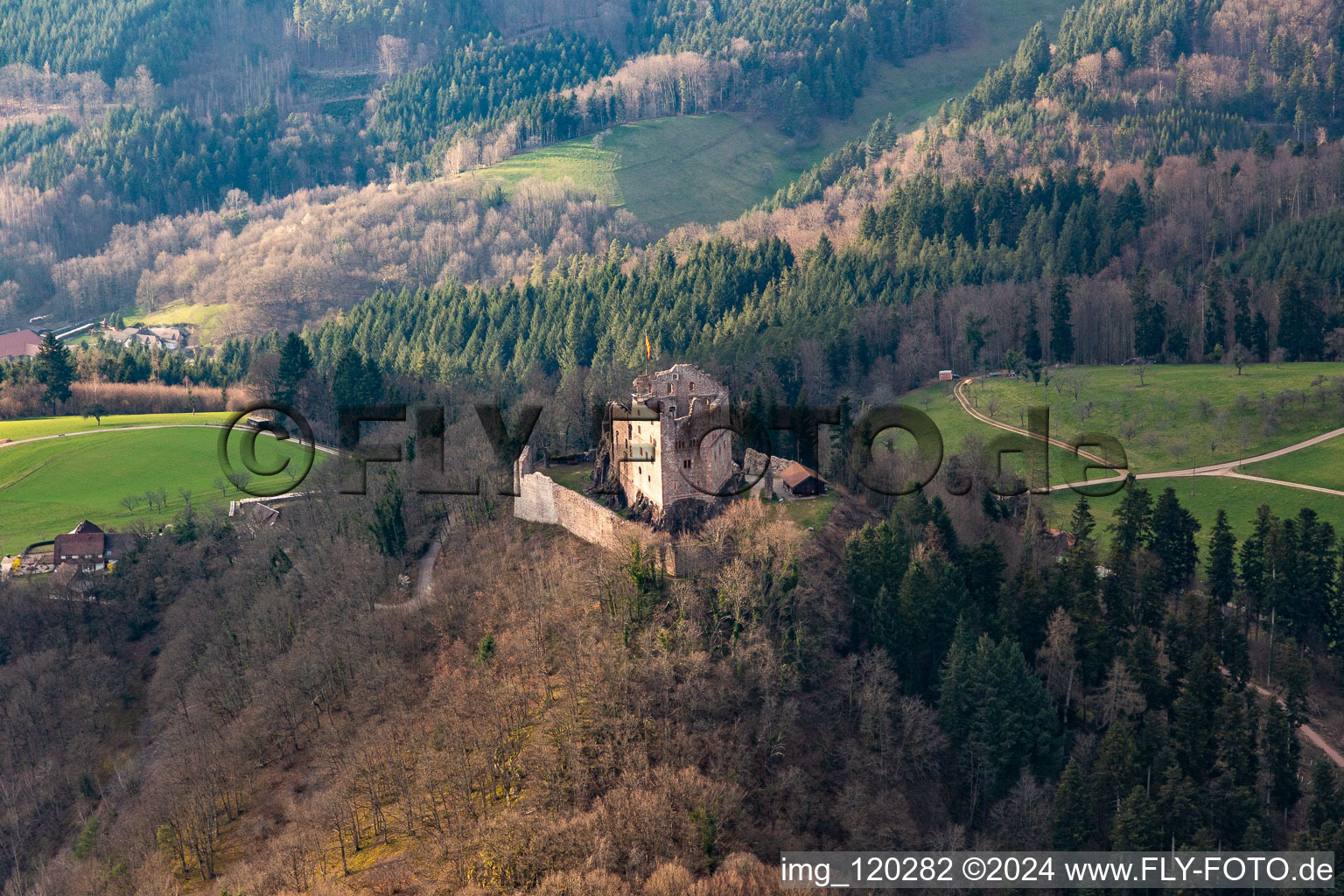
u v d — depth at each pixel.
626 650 105.44
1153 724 114.25
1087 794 105.69
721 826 91.88
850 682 111.31
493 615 129.62
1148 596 133.12
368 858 97.56
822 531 134.12
